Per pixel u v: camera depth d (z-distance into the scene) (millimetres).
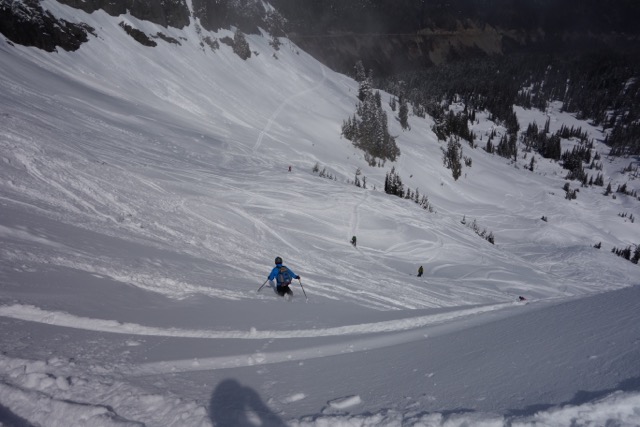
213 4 117812
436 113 167375
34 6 61844
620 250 89438
